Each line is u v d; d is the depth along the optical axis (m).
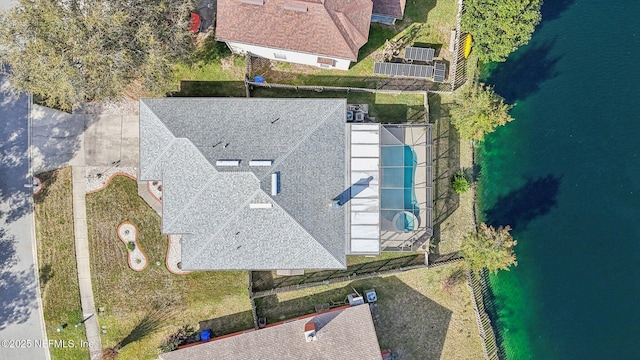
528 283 41.06
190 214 35.81
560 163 40.75
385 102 39.94
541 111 40.81
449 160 40.31
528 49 40.94
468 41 39.16
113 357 39.16
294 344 37.41
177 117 36.03
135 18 32.59
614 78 41.03
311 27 35.38
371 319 37.88
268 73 39.81
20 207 39.69
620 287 40.81
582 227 41.09
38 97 39.25
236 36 36.00
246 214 35.53
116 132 39.50
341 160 36.09
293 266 36.00
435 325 40.28
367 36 36.25
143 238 39.41
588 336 40.88
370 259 39.97
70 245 39.50
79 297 39.47
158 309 39.50
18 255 39.66
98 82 33.22
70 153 39.47
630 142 40.81
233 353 37.34
